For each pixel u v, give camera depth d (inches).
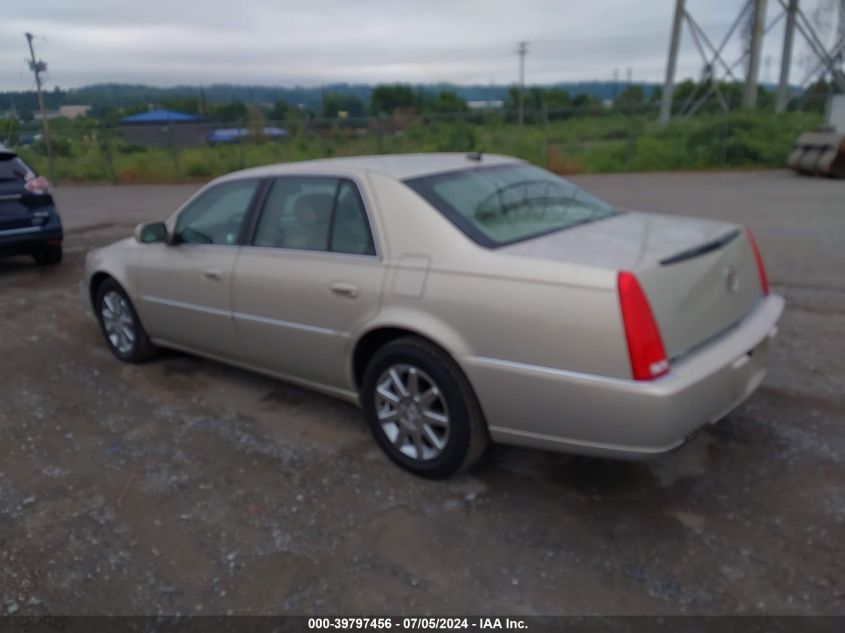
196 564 125.3
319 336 159.8
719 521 130.5
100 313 229.8
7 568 125.8
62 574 123.9
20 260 402.0
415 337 143.6
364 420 177.2
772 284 280.2
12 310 292.2
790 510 132.4
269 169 178.4
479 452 141.8
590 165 842.8
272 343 172.7
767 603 110.4
